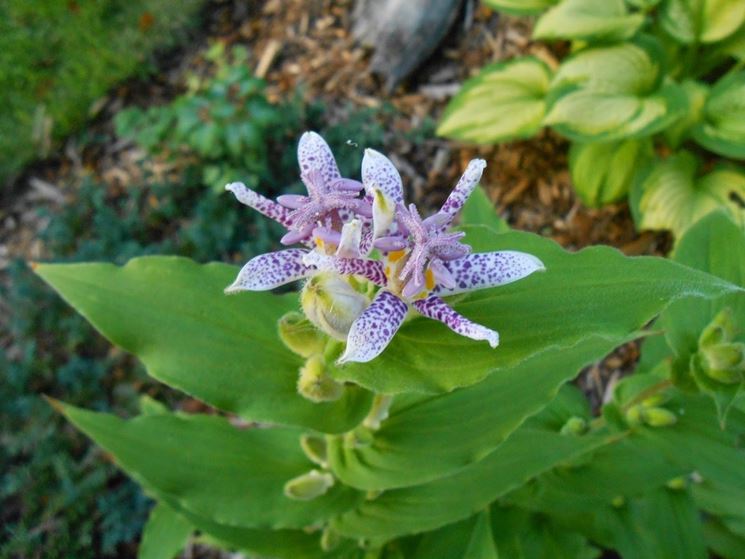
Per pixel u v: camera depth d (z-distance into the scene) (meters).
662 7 0.37
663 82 0.35
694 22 0.37
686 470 0.21
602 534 0.24
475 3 0.44
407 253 0.13
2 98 0.45
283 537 0.21
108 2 0.47
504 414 0.17
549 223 0.38
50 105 0.45
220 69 0.43
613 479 0.22
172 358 0.16
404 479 0.17
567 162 0.39
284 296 0.17
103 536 0.34
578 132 0.33
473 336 0.12
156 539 0.25
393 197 0.14
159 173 0.42
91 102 0.46
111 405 0.36
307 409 0.16
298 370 0.16
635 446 0.21
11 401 0.36
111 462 0.34
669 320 0.18
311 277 0.13
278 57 0.46
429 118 0.42
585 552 0.27
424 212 0.40
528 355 0.13
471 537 0.21
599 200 0.36
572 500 0.22
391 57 0.43
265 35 0.47
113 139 0.45
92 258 0.38
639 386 0.21
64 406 0.19
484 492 0.19
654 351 0.22
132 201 0.41
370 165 0.14
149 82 0.47
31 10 0.47
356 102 0.43
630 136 0.33
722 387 0.18
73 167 0.45
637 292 0.13
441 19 0.42
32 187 0.44
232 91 0.38
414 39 0.42
